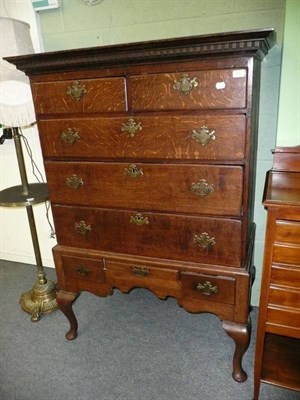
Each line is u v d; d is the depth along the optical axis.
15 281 2.09
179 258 1.17
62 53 1.01
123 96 1.03
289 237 0.89
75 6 1.50
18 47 1.29
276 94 1.35
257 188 1.51
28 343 1.54
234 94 0.92
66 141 1.16
